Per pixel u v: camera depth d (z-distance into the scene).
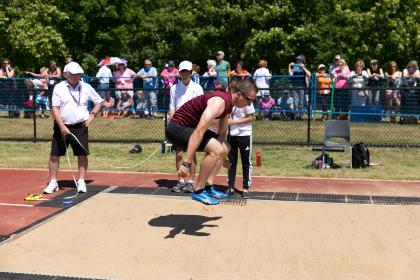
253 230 6.76
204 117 5.84
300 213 7.52
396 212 7.57
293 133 14.09
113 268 5.58
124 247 6.18
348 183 9.48
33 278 5.30
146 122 15.35
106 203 8.07
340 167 10.92
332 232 6.68
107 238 6.48
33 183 9.61
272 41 25.39
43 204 8.02
